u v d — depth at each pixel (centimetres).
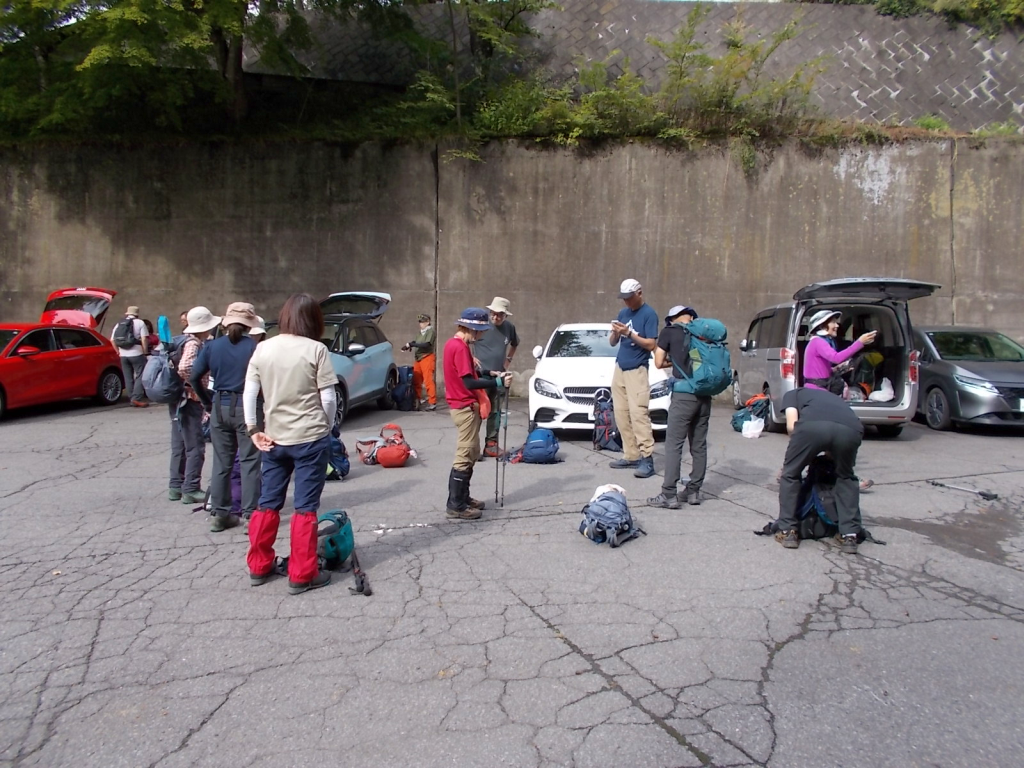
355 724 318
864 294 998
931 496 720
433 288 1480
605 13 1770
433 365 1294
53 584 476
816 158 1458
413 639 398
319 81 1623
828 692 347
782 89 1462
